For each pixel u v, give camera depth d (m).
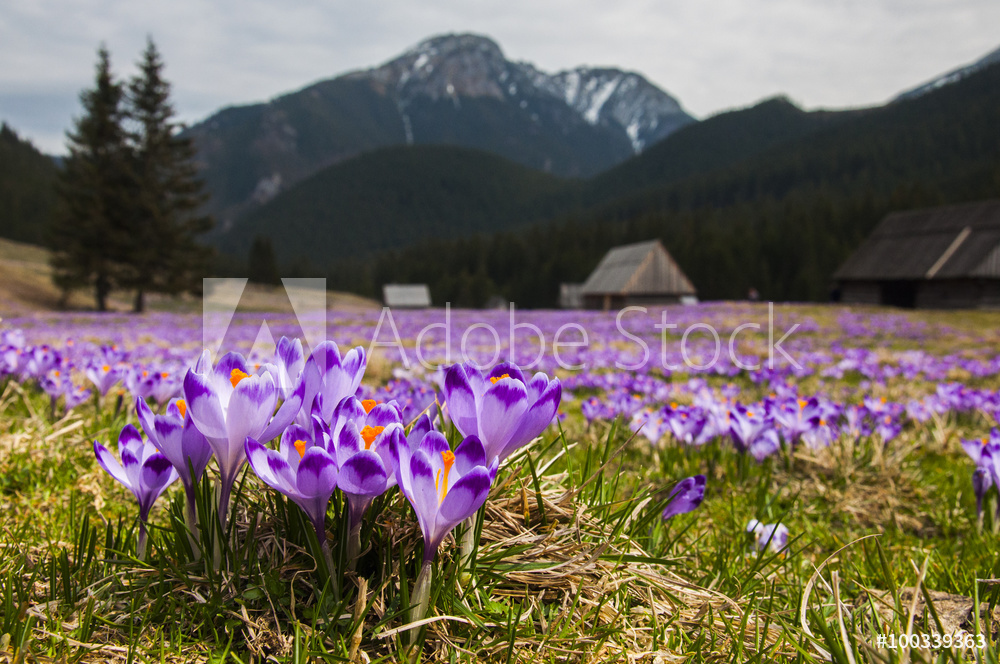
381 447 1.44
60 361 4.53
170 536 2.03
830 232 121.19
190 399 1.43
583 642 1.62
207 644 1.60
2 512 2.59
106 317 31.53
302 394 1.56
